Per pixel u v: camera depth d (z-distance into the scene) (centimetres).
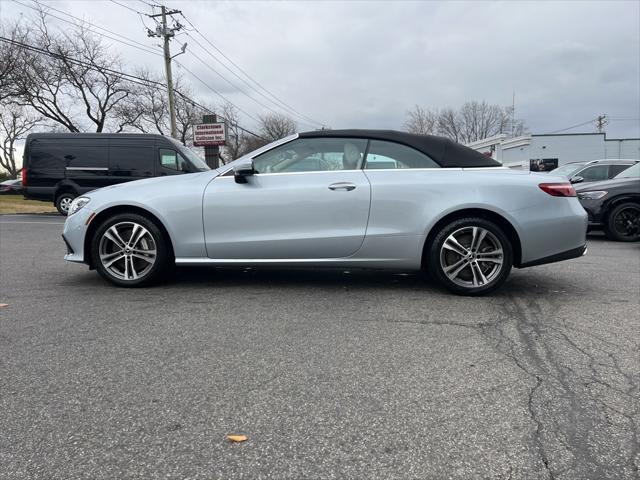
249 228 474
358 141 482
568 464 211
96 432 235
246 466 210
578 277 562
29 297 467
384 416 250
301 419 247
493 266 464
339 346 343
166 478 203
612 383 285
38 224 1203
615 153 3969
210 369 305
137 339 355
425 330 375
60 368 306
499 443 226
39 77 2853
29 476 203
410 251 465
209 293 482
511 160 4138
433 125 7269
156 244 486
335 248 469
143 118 3809
